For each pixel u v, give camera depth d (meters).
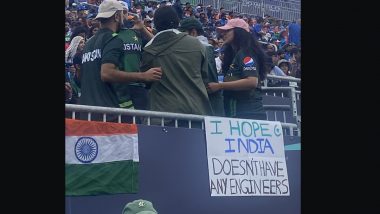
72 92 5.82
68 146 5.72
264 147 6.65
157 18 6.25
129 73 6.07
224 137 6.45
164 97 6.25
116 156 5.91
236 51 6.60
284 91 6.83
